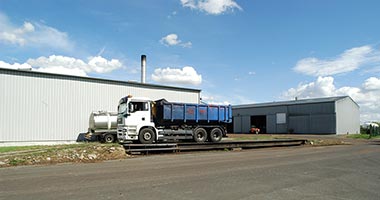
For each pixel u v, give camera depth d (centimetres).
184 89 3334
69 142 2595
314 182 880
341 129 5038
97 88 2788
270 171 1084
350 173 1048
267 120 5928
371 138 4019
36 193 731
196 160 1447
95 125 2514
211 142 2164
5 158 1383
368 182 885
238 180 902
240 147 2217
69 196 700
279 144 2486
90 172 1063
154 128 2020
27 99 2423
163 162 1369
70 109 2625
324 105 5097
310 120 5262
